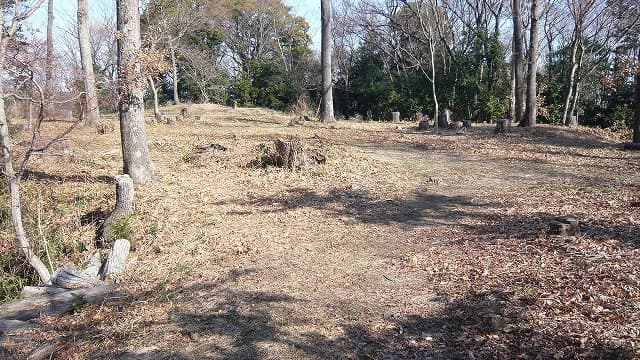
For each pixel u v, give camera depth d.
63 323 4.84
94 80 9.86
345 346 3.98
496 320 4.00
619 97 24.08
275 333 4.26
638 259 5.01
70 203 8.96
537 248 5.75
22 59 6.39
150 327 4.52
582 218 6.97
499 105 27.20
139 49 9.73
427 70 30.39
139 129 9.98
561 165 12.05
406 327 4.21
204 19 32.91
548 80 26.55
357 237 6.92
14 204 6.59
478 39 27.61
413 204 8.64
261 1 43.00
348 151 13.91
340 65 37.06
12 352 4.35
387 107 31.97
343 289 5.13
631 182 9.73
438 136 18.14
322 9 23.23
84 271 6.26
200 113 27.52
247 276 5.59
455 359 3.64
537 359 3.48
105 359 4.04
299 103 34.81
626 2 20.67
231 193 9.46
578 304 4.16
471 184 10.16
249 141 15.70
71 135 16.31
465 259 5.71
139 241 7.06
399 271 5.56
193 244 6.80
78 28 18.36
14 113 10.45
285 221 7.72
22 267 7.45
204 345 4.13
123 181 7.76
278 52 42.59
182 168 11.60
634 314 3.86
